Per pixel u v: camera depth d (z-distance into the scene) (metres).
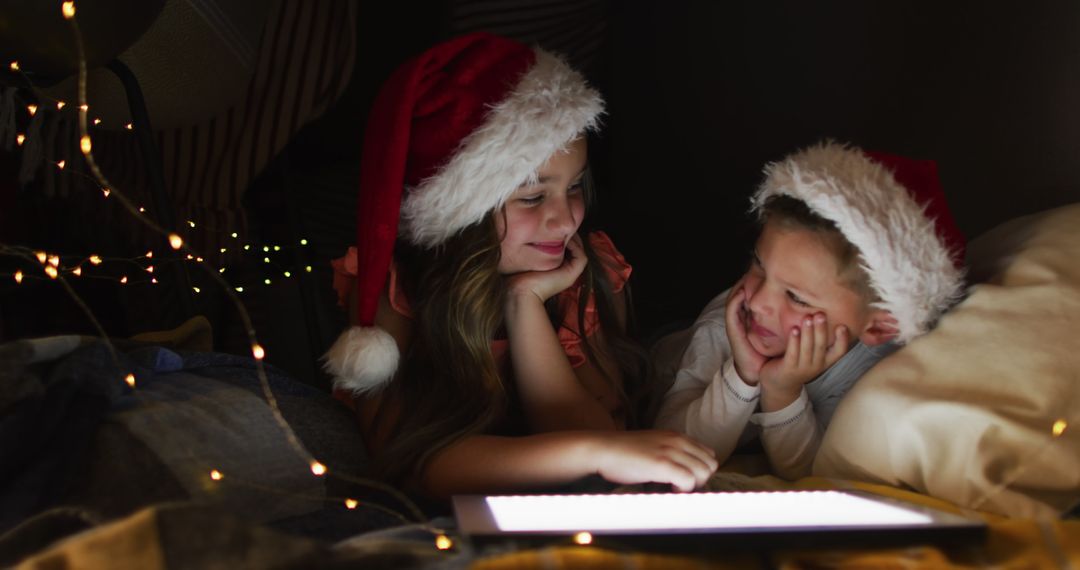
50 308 1.76
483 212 1.11
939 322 1.06
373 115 1.17
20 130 1.51
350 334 1.13
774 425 1.13
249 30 1.48
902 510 0.81
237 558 0.65
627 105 2.01
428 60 1.12
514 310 1.17
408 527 0.83
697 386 1.25
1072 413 0.92
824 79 1.64
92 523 0.75
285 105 1.66
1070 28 1.26
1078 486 0.89
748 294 1.12
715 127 1.85
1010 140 1.35
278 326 1.78
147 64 1.43
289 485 0.99
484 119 1.10
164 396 1.03
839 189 1.03
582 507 0.82
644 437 1.00
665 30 1.92
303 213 1.77
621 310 1.35
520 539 0.72
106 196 1.72
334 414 1.17
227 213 1.73
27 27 1.17
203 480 0.92
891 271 1.02
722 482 1.05
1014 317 0.99
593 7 1.74
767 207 1.10
